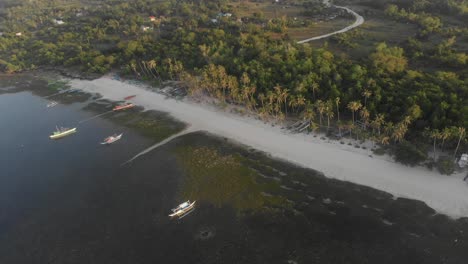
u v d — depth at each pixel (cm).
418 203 10188
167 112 16988
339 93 14225
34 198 12419
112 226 10781
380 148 12262
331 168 11900
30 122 17862
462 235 9156
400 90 13888
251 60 18362
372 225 9762
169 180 12375
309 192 11100
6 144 16100
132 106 17988
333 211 10331
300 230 9869
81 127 16725
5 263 10006
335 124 13888
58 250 10225
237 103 16400
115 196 11969
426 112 12625
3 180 13625
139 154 14050
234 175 12194
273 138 13838
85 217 11256
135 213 11144
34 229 11062
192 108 16938
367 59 17612
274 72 16675
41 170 13925
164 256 9644
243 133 14450
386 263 8750
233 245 9681
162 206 11269
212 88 16888
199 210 10900
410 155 11206
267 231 9956
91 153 14562
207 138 14488
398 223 9712
